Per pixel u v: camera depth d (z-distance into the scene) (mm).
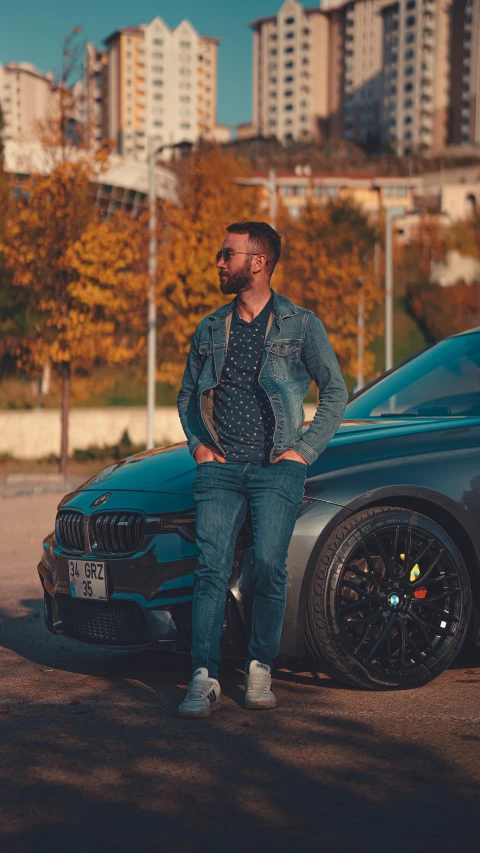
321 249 34875
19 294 23141
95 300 19781
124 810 2512
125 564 3570
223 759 2869
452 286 58688
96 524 3697
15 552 8195
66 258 19562
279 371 3375
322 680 3758
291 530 3334
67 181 19516
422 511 3691
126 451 25891
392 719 3215
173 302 25453
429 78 162875
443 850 2238
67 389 20719
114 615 3674
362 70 174750
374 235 59250
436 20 161875
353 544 3457
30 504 12898
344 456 3621
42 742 3076
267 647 3381
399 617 3535
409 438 3746
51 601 4012
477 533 3660
